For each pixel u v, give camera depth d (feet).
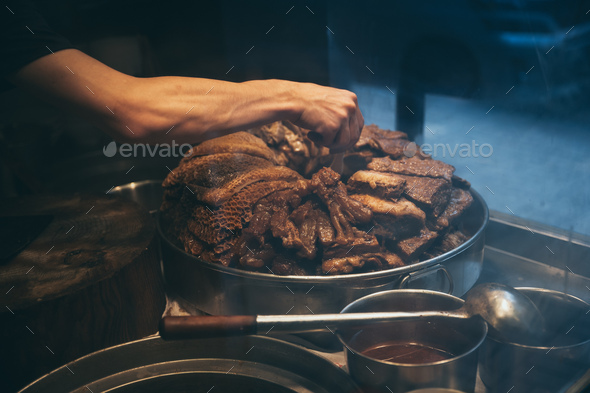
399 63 5.25
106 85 3.15
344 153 3.98
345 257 3.40
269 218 3.46
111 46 6.28
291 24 4.89
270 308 3.19
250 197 3.49
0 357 3.02
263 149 3.88
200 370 3.13
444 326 2.97
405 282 3.12
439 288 3.30
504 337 2.78
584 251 3.74
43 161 6.35
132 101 3.14
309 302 3.14
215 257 3.38
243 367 3.15
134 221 3.73
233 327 2.79
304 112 3.42
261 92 3.38
